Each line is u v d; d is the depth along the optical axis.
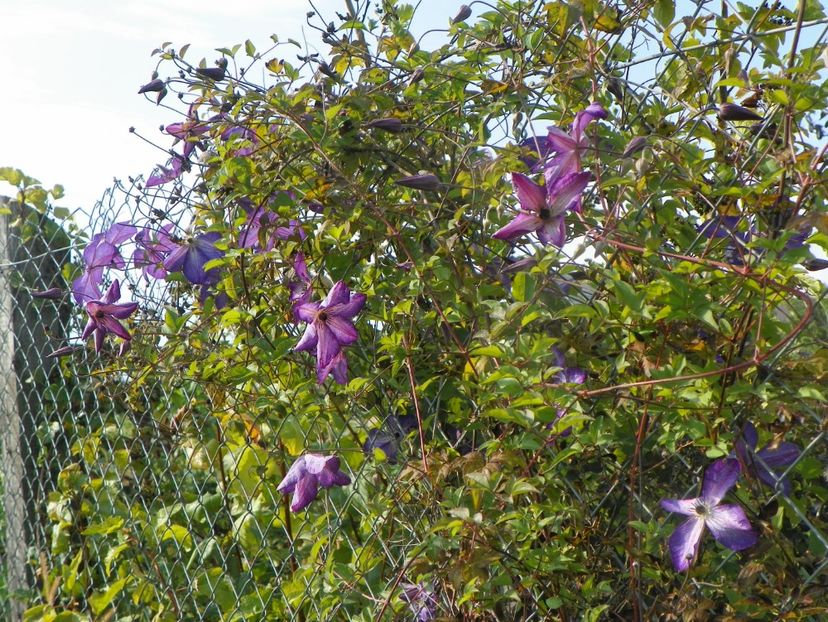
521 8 2.28
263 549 2.50
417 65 2.43
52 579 3.39
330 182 2.22
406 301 2.01
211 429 2.86
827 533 1.69
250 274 2.42
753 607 1.64
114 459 3.17
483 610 1.90
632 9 2.03
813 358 1.57
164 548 3.05
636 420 1.80
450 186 2.03
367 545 2.15
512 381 1.69
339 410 2.27
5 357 3.58
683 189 1.82
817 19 1.73
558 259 1.75
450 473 1.99
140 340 2.75
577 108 2.10
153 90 2.50
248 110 2.41
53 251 3.33
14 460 3.57
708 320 1.52
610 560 1.88
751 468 1.65
